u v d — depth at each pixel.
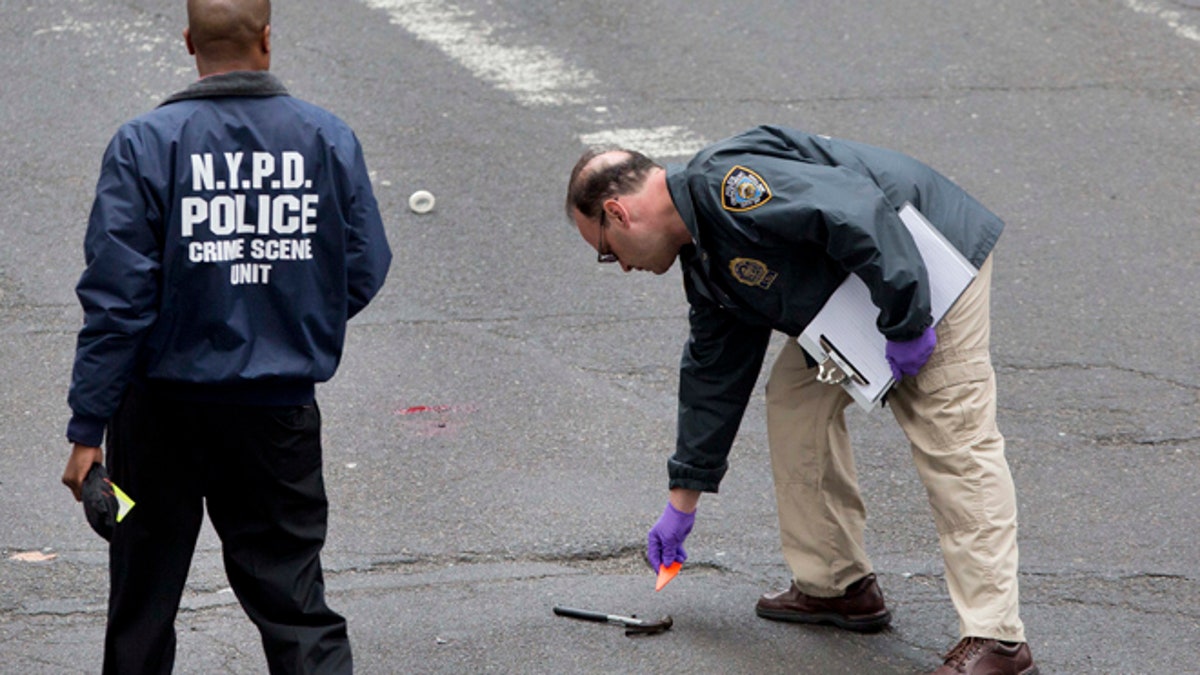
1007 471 14.52
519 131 29.92
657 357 22.73
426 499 18.84
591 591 16.94
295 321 12.71
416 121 30.19
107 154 12.05
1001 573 14.34
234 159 12.30
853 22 35.03
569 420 20.88
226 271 12.38
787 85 32.03
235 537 13.45
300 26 33.91
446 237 26.25
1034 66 33.12
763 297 14.16
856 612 16.08
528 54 33.22
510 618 16.33
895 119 30.62
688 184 13.72
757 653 15.72
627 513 18.56
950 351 14.29
